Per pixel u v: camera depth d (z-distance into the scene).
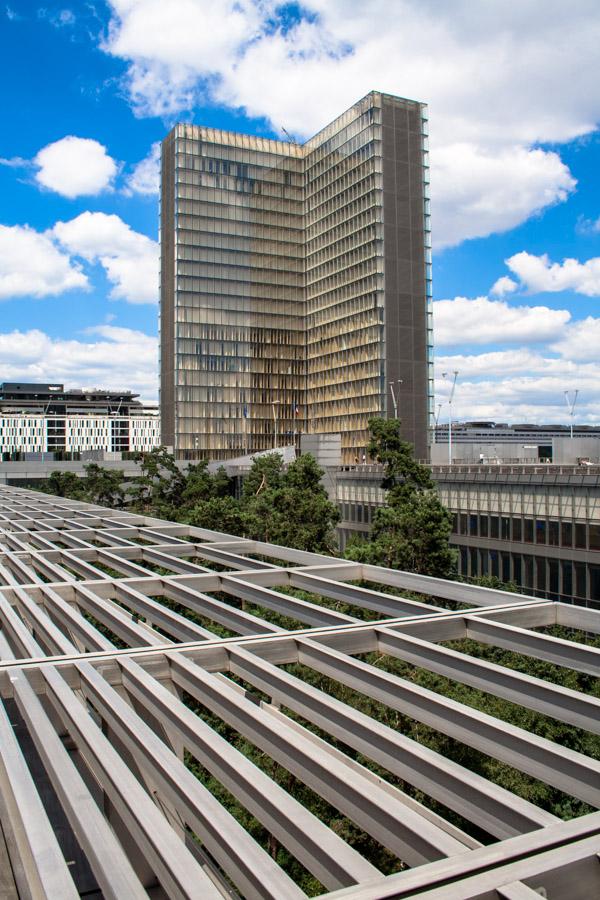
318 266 143.88
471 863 5.13
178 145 139.50
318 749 7.27
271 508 54.25
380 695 9.41
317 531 50.78
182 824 9.56
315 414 144.12
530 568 55.09
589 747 21.02
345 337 135.75
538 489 54.06
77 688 9.98
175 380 137.50
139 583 16.02
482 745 7.98
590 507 49.78
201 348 139.50
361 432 130.88
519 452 95.06
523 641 11.16
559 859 5.15
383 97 129.88
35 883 5.73
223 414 140.38
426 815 7.17
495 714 21.50
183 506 75.88
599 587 49.34
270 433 143.62
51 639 11.25
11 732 7.76
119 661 10.24
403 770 7.44
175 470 85.75
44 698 13.92
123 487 106.69
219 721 24.66
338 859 5.35
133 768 10.01
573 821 5.80
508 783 18.92
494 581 42.03
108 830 5.68
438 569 39.97
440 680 23.48
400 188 130.12
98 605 13.80
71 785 6.36
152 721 9.75
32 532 26.19
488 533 59.00
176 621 12.41
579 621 12.95
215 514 50.12
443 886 4.85
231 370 141.50
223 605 13.42
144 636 11.38
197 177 140.62
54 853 5.38
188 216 139.62
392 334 127.75
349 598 15.00
